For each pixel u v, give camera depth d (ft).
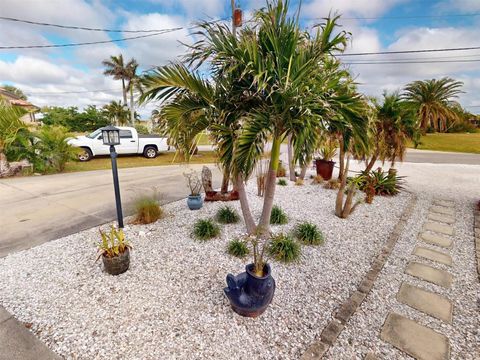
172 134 9.52
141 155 42.14
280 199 17.66
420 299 7.59
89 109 98.32
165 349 5.74
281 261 9.50
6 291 7.67
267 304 6.71
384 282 8.43
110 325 6.40
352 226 13.16
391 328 6.45
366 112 8.54
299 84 8.00
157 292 7.72
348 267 9.32
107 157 39.32
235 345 5.89
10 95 79.10
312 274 8.82
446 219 14.35
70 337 6.01
